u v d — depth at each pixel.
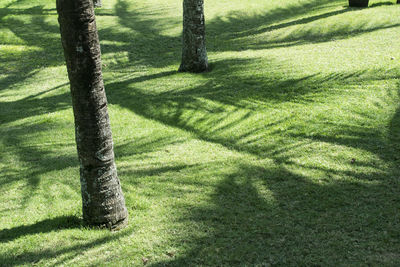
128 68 13.92
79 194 5.76
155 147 7.31
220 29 19.91
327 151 6.36
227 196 5.39
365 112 7.49
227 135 7.51
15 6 28.62
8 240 4.64
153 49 16.72
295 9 22.67
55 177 6.34
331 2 22.97
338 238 4.26
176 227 4.73
